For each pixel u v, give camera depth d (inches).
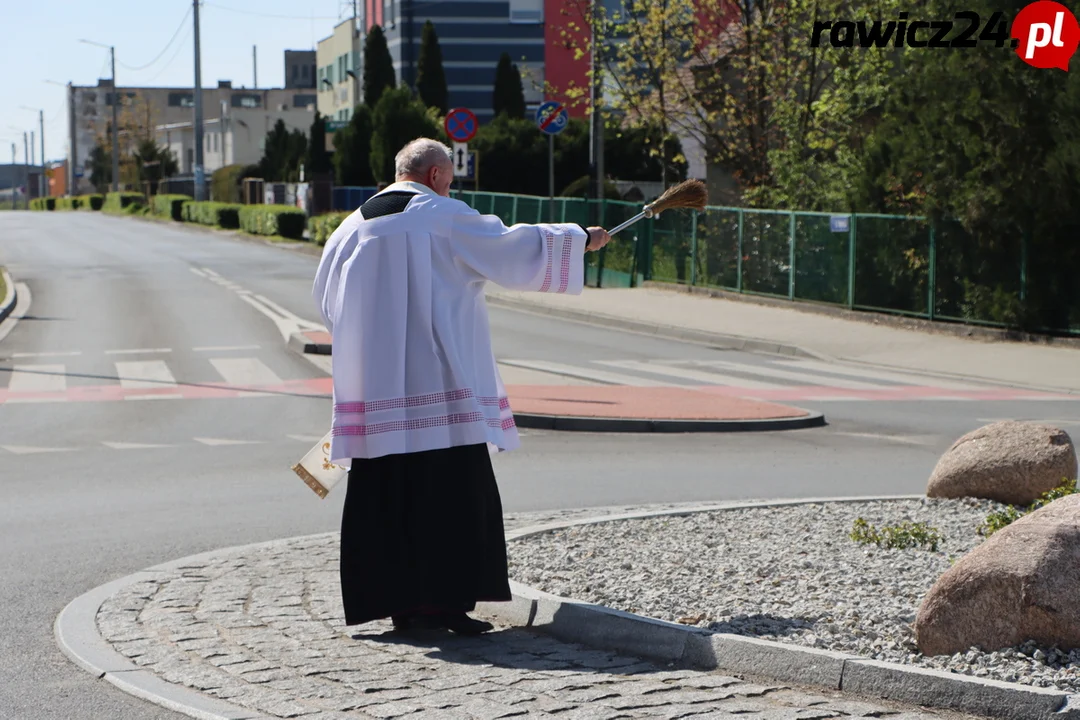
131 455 623.2
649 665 277.3
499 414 305.7
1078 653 258.4
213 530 454.3
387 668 274.8
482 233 296.0
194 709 249.0
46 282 1710.1
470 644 297.0
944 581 270.7
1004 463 461.4
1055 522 272.8
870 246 1231.5
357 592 299.4
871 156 1222.3
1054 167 1008.2
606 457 619.5
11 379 902.4
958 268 1142.3
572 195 2165.4
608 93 1643.7
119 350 1058.7
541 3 4574.3
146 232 3065.9
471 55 4576.8
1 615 334.3
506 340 1151.6
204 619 318.0
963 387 898.7
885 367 1001.5
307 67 7573.8
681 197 309.0
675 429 702.5
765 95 1568.7
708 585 335.0
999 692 233.6
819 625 291.9
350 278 296.4
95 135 6899.6
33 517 477.4
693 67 1627.7
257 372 936.9
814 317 1261.1
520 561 366.3
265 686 262.4
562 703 246.5
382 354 295.3
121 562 402.9
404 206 298.0
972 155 1067.3
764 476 568.1
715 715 236.7
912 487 541.3
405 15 4574.3
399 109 2463.1
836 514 445.4
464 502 297.9
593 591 328.8
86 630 308.3
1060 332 1072.2
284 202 3243.1
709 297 1450.5
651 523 427.5
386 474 298.5
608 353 1066.1
